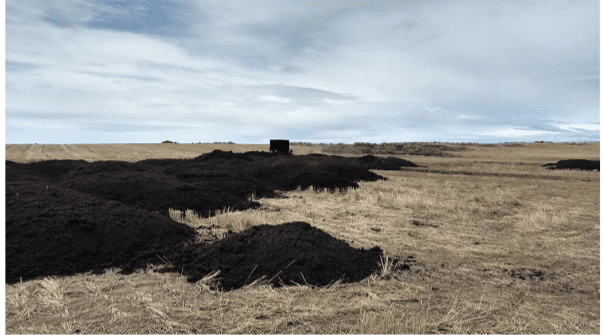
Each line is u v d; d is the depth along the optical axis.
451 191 14.51
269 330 3.64
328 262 5.28
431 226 8.53
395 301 4.41
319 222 8.84
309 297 4.46
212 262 5.34
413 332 3.61
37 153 39.84
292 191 14.33
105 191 9.74
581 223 8.78
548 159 40.34
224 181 13.17
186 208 9.32
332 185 15.05
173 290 4.62
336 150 52.47
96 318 3.85
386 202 11.37
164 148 54.53
